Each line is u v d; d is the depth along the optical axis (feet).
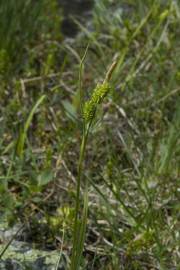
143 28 15.98
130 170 12.30
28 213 11.23
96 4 16.98
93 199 11.66
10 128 13.21
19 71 15.28
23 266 9.89
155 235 10.53
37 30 16.42
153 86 14.08
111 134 12.90
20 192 11.85
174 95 14.02
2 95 14.16
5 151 12.08
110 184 11.80
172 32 15.98
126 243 10.77
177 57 14.74
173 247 10.58
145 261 10.53
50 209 11.57
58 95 14.08
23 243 10.41
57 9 17.58
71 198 11.66
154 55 14.80
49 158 11.96
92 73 14.89
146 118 13.55
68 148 12.71
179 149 12.57
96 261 10.53
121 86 14.21
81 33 16.84
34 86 14.58
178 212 11.35
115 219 11.23
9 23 15.29
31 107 13.67
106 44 16.25
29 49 15.75
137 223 10.72
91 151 12.72
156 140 12.37
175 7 16.06
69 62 15.61
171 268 10.39
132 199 11.51
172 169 12.25
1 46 15.12
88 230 11.07
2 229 10.81
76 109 13.09
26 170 12.05
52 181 12.00
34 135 13.16
